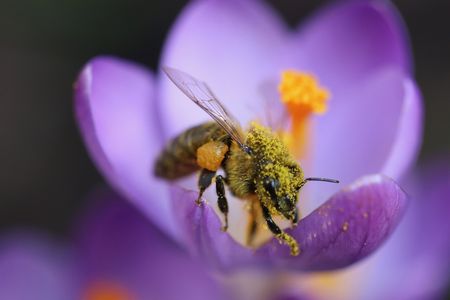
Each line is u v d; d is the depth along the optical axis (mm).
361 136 143
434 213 151
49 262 168
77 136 201
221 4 147
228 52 148
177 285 151
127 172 138
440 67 204
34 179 199
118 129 140
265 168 125
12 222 196
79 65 202
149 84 144
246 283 144
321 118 145
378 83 142
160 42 202
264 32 149
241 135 129
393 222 124
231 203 138
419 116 134
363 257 126
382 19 144
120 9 201
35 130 201
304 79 135
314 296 142
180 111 143
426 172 154
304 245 125
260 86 144
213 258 130
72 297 162
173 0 203
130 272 152
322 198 141
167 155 135
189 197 125
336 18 147
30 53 201
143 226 151
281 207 124
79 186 199
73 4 200
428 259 149
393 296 148
